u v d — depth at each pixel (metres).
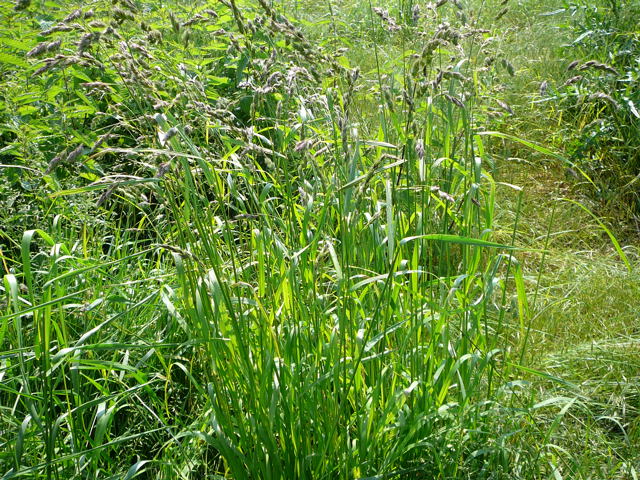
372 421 2.26
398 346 2.51
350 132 2.61
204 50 4.80
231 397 2.14
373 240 2.76
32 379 2.50
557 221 4.55
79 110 3.74
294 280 2.27
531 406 2.51
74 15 2.16
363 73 6.29
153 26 4.01
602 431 2.73
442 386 2.41
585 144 4.80
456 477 2.24
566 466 2.49
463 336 2.47
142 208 3.63
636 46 5.27
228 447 2.12
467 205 2.70
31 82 3.80
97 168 3.62
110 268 3.27
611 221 4.58
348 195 2.31
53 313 2.76
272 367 2.10
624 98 4.73
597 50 5.57
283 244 2.59
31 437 2.37
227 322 2.26
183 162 2.17
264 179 3.27
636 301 3.60
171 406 2.83
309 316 2.31
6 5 3.84
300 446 2.16
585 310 3.62
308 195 2.56
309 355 2.29
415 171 2.74
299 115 2.94
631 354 3.13
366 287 2.54
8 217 3.37
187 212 2.23
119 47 2.29
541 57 6.34
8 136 3.91
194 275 2.19
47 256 3.19
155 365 2.92
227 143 2.80
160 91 2.40
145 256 3.74
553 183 5.02
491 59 3.00
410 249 3.01
